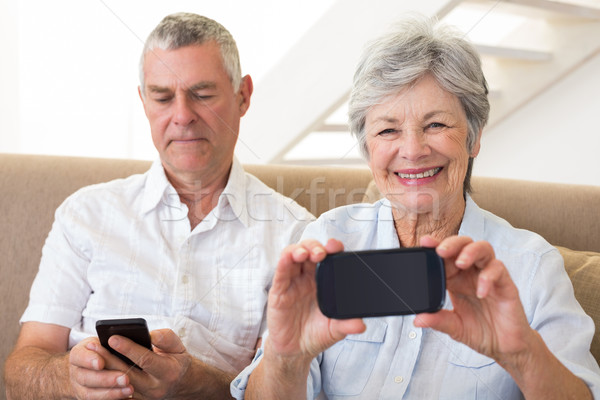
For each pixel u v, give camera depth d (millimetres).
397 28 689
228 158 831
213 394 776
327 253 512
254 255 890
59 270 914
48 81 1922
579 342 651
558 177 1664
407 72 667
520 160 1644
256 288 891
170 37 723
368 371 715
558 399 558
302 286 540
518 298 514
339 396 724
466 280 524
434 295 505
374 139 707
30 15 1888
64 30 1888
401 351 706
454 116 687
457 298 532
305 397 629
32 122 1938
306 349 553
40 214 995
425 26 686
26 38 1896
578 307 693
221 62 728
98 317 891
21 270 978
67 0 1872
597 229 980
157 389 712
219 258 897
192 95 741
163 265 904
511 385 678
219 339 874
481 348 535
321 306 507
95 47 1873
